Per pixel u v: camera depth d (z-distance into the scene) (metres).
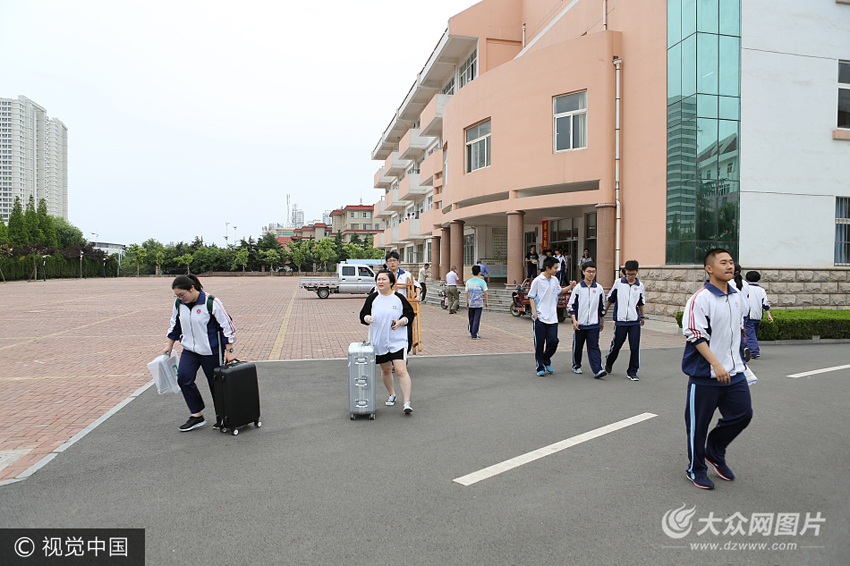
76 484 4.16
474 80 21.17
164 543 3.23
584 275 8.23
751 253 14.74
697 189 14.44
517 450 4.86
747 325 9.67
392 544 3.19
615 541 3.22
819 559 3.05
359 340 12.52
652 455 4.71
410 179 35.81
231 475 4.31
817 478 4.18
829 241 15.29
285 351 10.85
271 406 6.50
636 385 7.64
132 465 4.56
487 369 8.89
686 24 14.74
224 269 86.38
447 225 26.09
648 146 16.19
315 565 2.97
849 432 5.35
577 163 17.64
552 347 8.31
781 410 6.17
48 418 6.12
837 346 11.70
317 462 4.59
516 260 19.28
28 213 72.44
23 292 36.31
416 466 4.48
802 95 15.05
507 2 26.53
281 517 3.56
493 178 20.06
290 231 127.25
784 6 14.89
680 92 14.95
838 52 15.30
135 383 8.03
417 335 10.47
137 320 18.00
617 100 17.30
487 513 3.60
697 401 4.03
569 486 4.04
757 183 14.77
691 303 4.04
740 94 14.64
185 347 5.50
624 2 17.33
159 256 84.62
